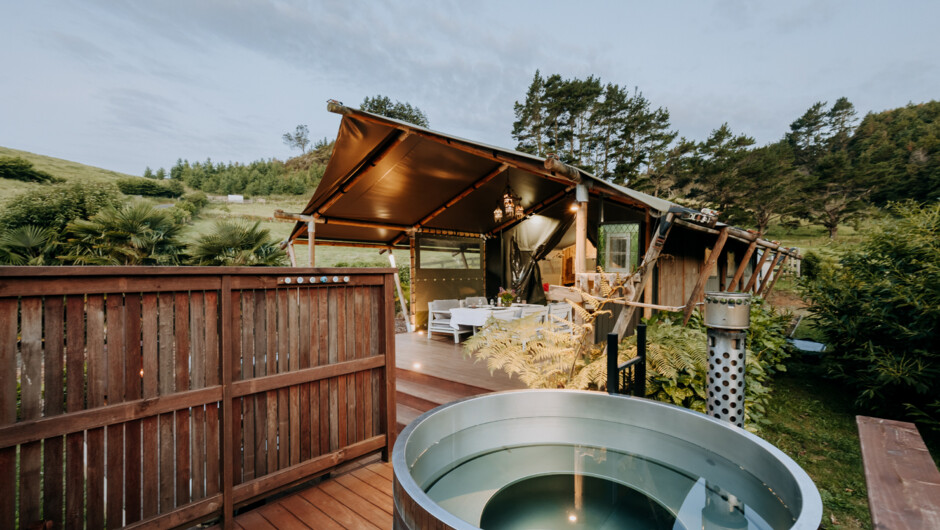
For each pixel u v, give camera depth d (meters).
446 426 1.11
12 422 1.39
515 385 3.52
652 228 5.05
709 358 1.55
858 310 4.26
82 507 1.51
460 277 8.12
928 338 3.58
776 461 0.83
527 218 8.09
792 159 33.09
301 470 2.10
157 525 1.65
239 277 1.91
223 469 1.83
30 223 11.85
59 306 1.48
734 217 28.16
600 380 2.74
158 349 1.70
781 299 11.12
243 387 1.90
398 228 7.29
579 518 0.86
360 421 2.41
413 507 0.64
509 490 0.98
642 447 1.19
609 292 3.16
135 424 1.63
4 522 1.36
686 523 0.83
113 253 8.95
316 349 2.21
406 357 4.79
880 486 0.99
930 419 3.48
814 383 4.79
